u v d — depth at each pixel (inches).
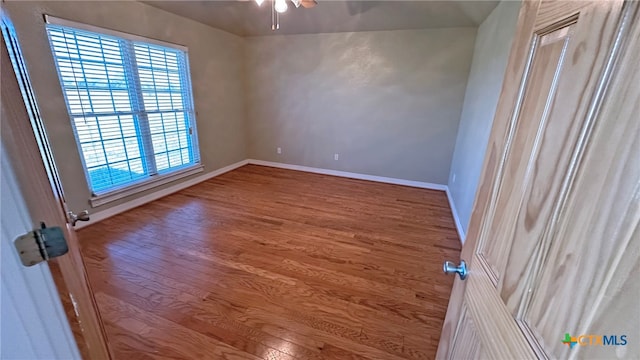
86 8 96.9
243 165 203.3
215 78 165.2
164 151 139.9
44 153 26.5
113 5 105.3
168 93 137.0
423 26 140.8
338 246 99.7
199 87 154.3
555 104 19.1
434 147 161.5
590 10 16.2
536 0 23.7
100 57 104.3
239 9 126.5
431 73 150.5
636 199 12.4
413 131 163.2
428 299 74.7
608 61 14.5
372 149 174.9
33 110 26.6
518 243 21.8
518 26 27.0
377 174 178.4
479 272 29.1
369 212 129.6
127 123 118.7
